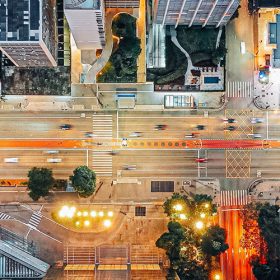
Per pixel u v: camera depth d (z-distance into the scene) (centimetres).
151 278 13450
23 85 14975
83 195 14388
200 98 15062
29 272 14000
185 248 14262
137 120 15062
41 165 15012
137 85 15025
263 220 14350
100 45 14538
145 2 14962
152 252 15000
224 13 13612
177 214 14200
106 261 14962
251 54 15050
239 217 15075
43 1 12181
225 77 15038
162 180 15075
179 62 15012
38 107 15012
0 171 15025
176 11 13488
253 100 15075
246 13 15050
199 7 13150
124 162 15075
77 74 15025
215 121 15112
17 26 11781
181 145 15125
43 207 15012
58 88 15025
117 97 15012
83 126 15075
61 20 14900
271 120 15075
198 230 14388
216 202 15112
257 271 14175
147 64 14988
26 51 12800
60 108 15025
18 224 15000
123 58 14875
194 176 15112
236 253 15100
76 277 13400
